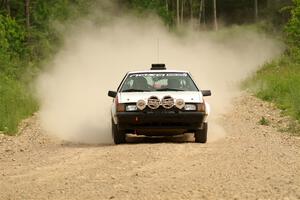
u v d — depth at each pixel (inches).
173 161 1018.1
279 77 2637.8
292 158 1043.9
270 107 1996.8
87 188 826.8
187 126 1242.0
